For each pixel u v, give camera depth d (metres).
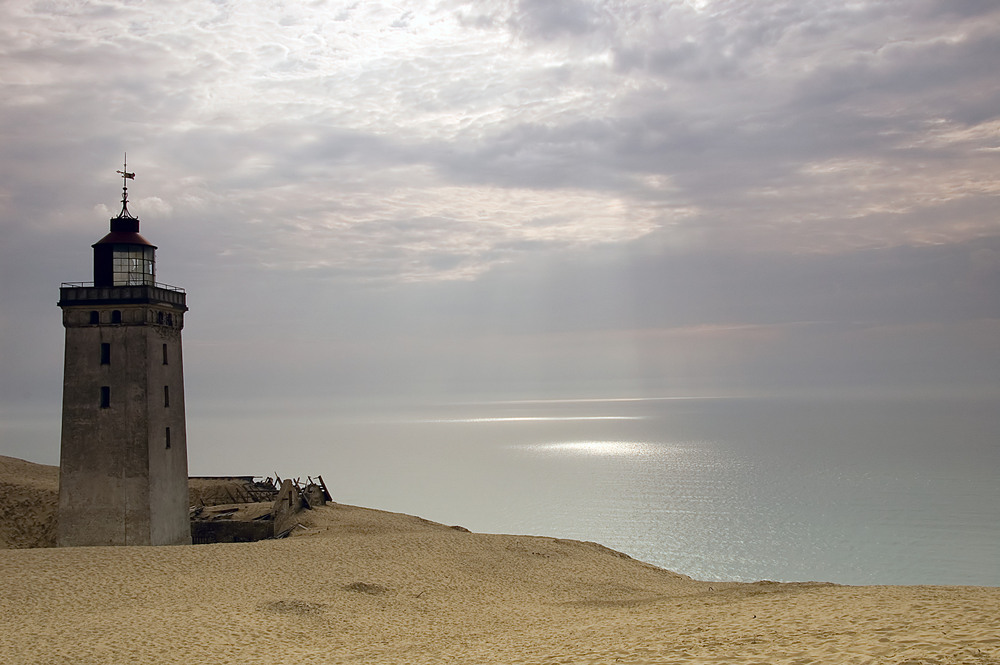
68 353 48.94
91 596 30.09
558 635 24.25
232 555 37.66
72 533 48.16
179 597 30.69
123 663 23.03
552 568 41.53
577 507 131.38
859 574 82.81
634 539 101.56
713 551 94.19
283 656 24.00
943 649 15.27
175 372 52.62
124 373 48.50
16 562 33.97
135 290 48.25
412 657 23.11
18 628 26.02
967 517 119.19
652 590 38.34
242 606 29.92
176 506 51.66
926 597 21.70
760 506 131.38
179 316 53.53
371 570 36.97
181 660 23.39
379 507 132.25
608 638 22.19
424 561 39.59
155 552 37.31
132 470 48.06
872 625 18.42
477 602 33.28
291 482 59.44
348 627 28.23
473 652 22.92
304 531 51.62
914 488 154.25
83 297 48.47
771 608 23.28
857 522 114.88
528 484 166.62
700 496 144.75
